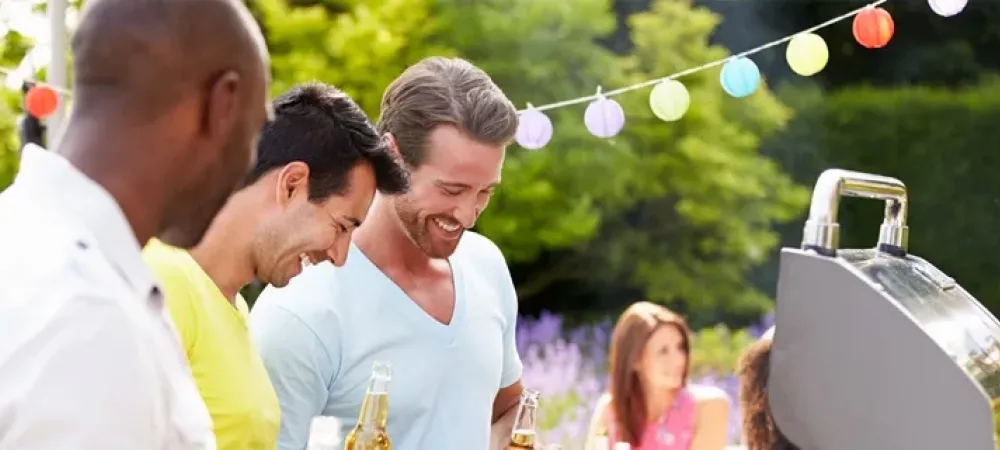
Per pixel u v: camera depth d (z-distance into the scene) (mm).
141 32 1580
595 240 10938
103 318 1486
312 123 2471
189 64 1593
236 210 2479
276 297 2861
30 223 1548
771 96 10680
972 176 10703
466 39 9680
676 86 4141
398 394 2910
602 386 9547
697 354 10141
